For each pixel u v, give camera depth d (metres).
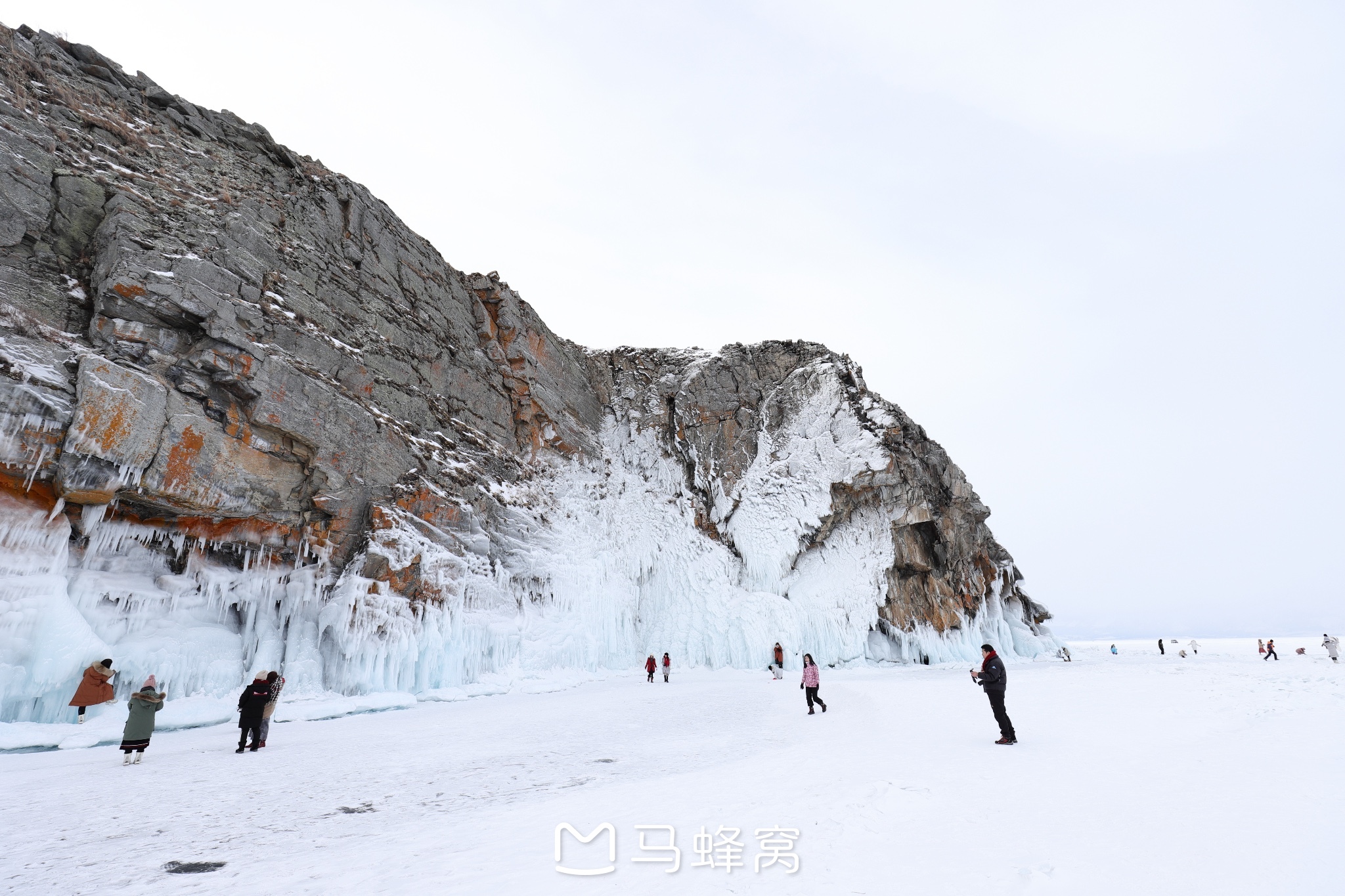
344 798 8.01
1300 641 107.62
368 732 13.97
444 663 22.41
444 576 23.48
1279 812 5.61
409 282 31.19
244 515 19.28
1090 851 4.80
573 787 8.47
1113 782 6.98
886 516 40.06
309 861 5.36
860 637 36.62
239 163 25.31
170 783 8.98
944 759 8.77
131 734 10.76
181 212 21.20
